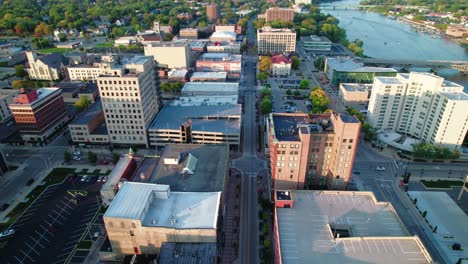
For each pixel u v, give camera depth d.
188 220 125.44
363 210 129.50
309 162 163.25
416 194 177.25
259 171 196.38
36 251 142.50
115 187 163.12
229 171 194.88
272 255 135.50
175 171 157.38
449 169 199.38
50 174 194.25
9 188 182.38
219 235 134.50
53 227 154.50
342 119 150.62
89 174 193.88
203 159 168.38
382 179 189.25
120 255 133.12
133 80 199.12
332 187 164.50
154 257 129.75
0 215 162.62
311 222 122.44
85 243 145.88
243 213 163.00
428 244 146.38
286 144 149.25
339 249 109.19
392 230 119.62
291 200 128.62
